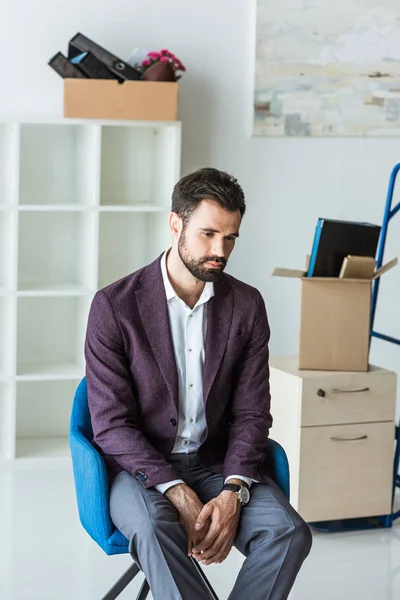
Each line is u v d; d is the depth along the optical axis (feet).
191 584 7.30
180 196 8.02
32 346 15.02
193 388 8.36
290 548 7.60
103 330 8.14
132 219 15.10
